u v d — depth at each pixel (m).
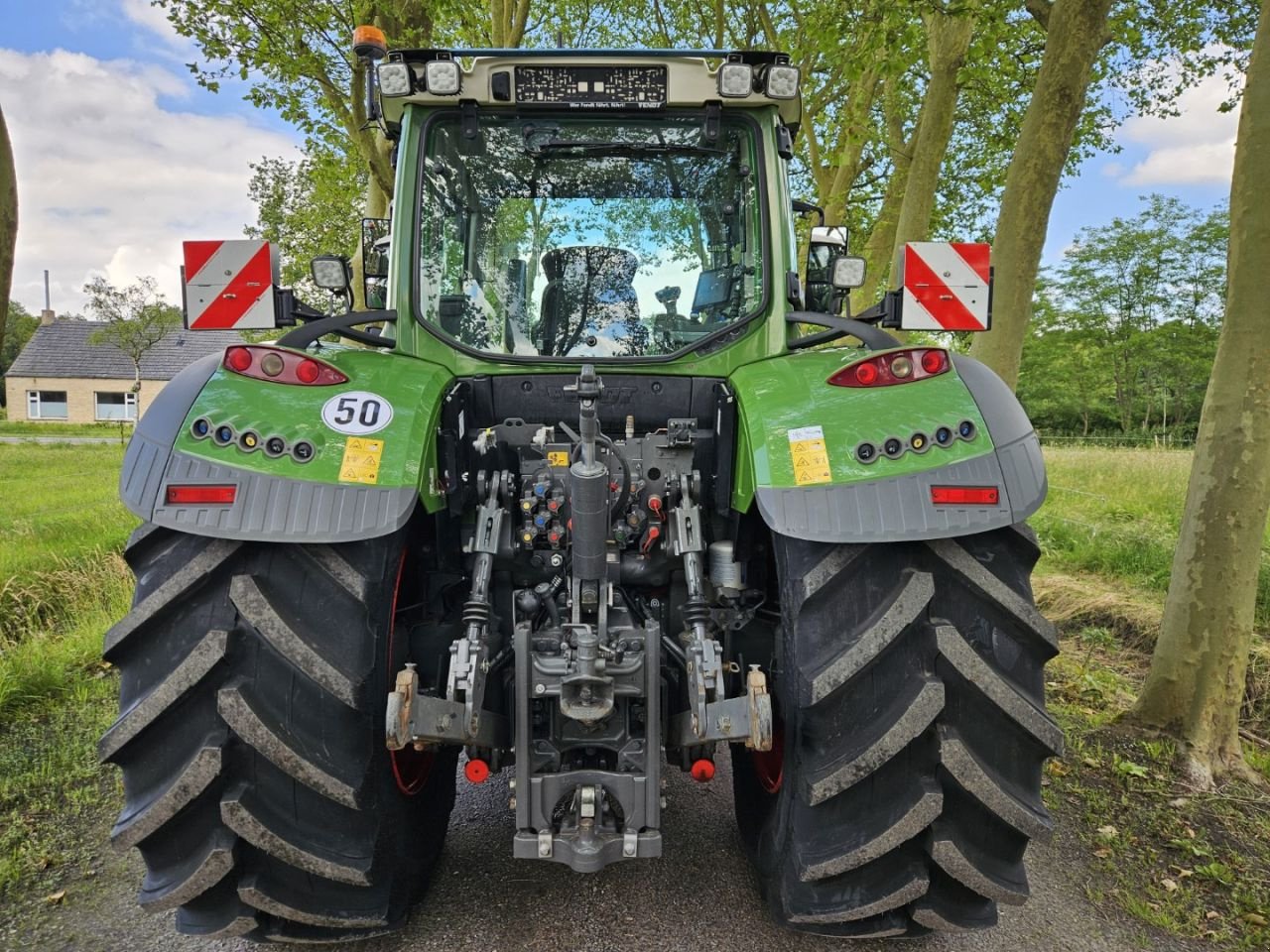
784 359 2.49
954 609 2.00
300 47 7.87
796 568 2.05
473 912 2.56
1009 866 2.10
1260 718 4.29
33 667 4.50
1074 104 5.75
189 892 1.98
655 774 2.12
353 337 2.56
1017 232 5.93
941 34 9.05
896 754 1.94
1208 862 2.95
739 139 2.82
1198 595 3.71
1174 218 39.75
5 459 19.11
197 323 2.34
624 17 14.49
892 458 2.03
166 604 1.93
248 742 1.89
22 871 2.84
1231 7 9.23
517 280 2.80
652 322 2.81
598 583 2.24
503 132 2.80
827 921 2.13
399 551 2.15
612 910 2.57
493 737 2.23
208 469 1.96
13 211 3.47
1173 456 14.20
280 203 17.91
